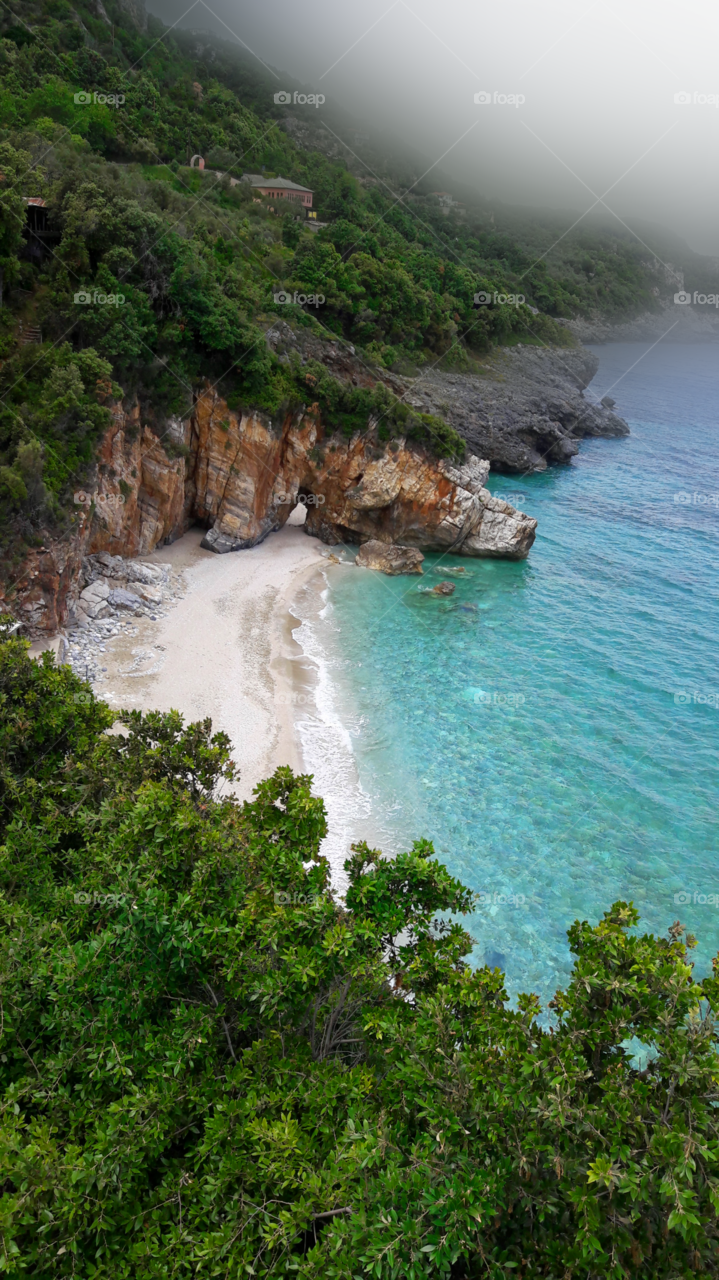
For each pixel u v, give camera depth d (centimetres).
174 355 4988
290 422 5678
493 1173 898
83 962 1213
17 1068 1197
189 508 5678
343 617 4881
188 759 1911
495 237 16488
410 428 5784
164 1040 1171
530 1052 1048
